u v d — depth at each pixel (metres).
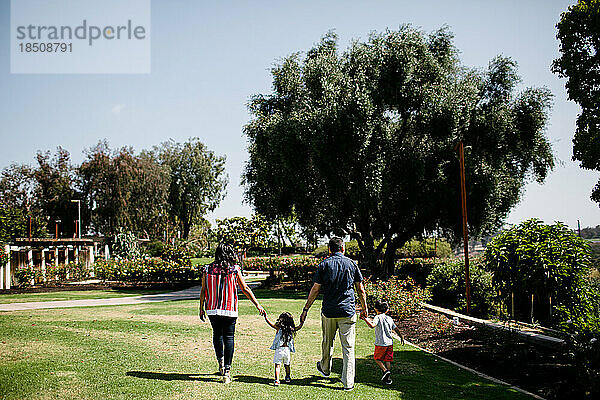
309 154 20.34
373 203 20.25
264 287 23.86
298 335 9.63
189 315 12.12
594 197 20.23
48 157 46.47
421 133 21.50
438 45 23.22
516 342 8.14
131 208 41.28
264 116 23.94
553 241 9.77
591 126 19.97
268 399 5.04
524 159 24.84
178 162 57.75
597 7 19.17
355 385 5.97
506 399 5.77
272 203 24.22
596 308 9.05
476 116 21.81
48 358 6.41
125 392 5.01
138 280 25.52
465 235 12.47
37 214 44.12
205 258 52.03
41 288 23.09
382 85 20.62
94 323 9.93
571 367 6.55
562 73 21.08
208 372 6.07
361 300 6.09
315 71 21.16
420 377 6.68
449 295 14.60
